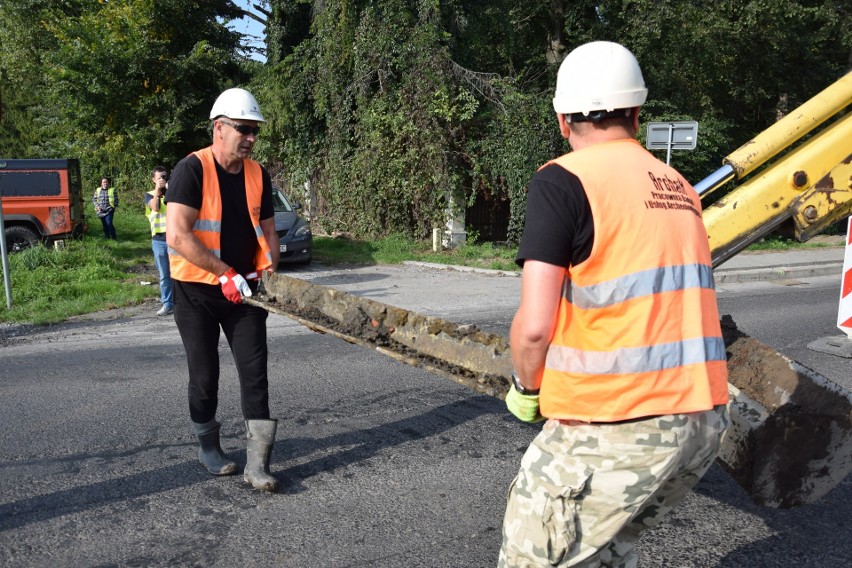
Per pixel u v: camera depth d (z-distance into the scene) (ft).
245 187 12.77
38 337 26.61
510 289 37.45
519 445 14.93
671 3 62.95
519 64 71.15
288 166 68.18
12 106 122.93
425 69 50.60
